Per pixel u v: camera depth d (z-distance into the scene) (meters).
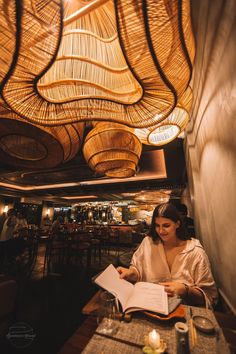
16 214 6.88
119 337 0.84
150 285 1.19
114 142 2.21
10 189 9.38
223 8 1.03
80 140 2.10
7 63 0.81
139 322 0.96
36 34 0.78
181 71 0.91
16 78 0.90
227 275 1.47
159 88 0.96
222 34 1.08
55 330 2.50
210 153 1.67
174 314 0.97
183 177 6.07
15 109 1.07
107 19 1.44
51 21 0.79
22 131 1.69
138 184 7.53
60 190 9.29
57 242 5.64
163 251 1.63
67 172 6.12
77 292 3.77
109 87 1.35
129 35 0.80
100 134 2.21
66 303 3.30
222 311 1.70
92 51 1.41
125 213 16.05
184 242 1.64
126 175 3.20
